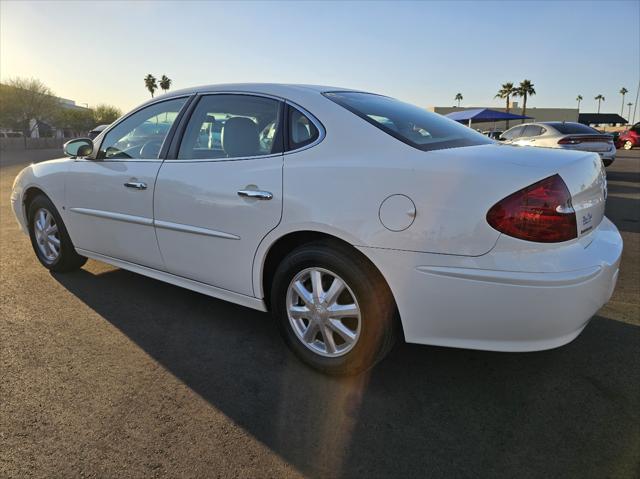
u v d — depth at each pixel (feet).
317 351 8.41
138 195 10.33
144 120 10.89
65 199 12.21
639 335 9.96
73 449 6.49
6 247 16.44
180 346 9.43
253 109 9.12
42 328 10.06
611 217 23.06
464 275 6.64
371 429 7.03
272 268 8.98
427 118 9.38
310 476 6.13
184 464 6.28
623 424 7.13
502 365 8.82
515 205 6.39
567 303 6.52
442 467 6.30
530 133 41.32
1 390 7.80
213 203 8.96
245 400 7.69
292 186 7.93
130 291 12.26
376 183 7.20
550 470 6.24
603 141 37.99
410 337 7.37
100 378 8.23
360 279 7.47
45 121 152.97
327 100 8.55
